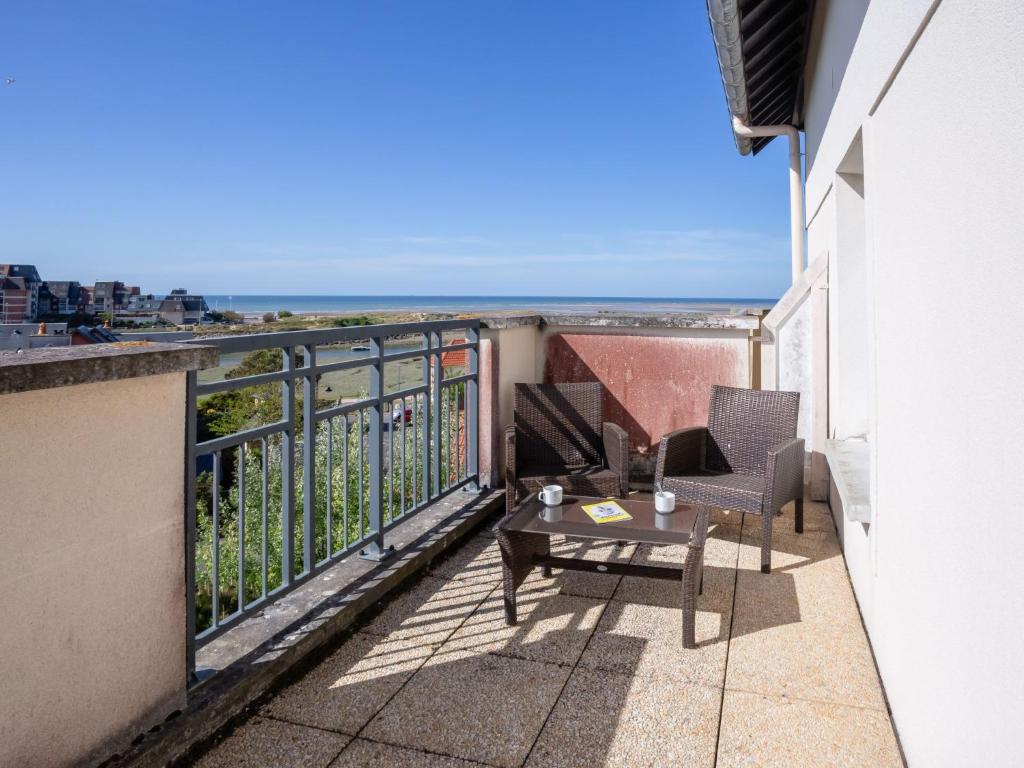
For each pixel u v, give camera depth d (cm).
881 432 211
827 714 197
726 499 328
